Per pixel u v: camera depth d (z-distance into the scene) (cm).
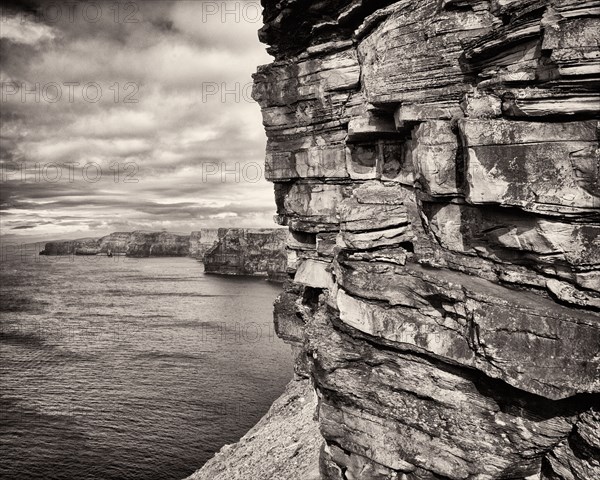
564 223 1753
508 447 1886
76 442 6612
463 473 1941
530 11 1691
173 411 7719
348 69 2945
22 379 9506
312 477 2688
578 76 1625
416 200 2352
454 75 2108
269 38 3416
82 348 12050
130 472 5778
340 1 2881
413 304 2052
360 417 2169
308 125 3297
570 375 1686
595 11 1555
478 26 2034
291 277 4328
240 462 3659
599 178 1672
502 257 1969
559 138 1719
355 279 2216
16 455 6200
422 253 2231
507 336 1752
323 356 2252
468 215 2069
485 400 1920
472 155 1845
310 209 3362
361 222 2295
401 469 2067
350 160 2908
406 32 2212
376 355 2177
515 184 1789
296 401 4319
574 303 1738
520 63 1788
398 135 2642
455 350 1914
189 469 5859
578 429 1761
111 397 8400
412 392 2056
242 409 7781
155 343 12475
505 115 1841
